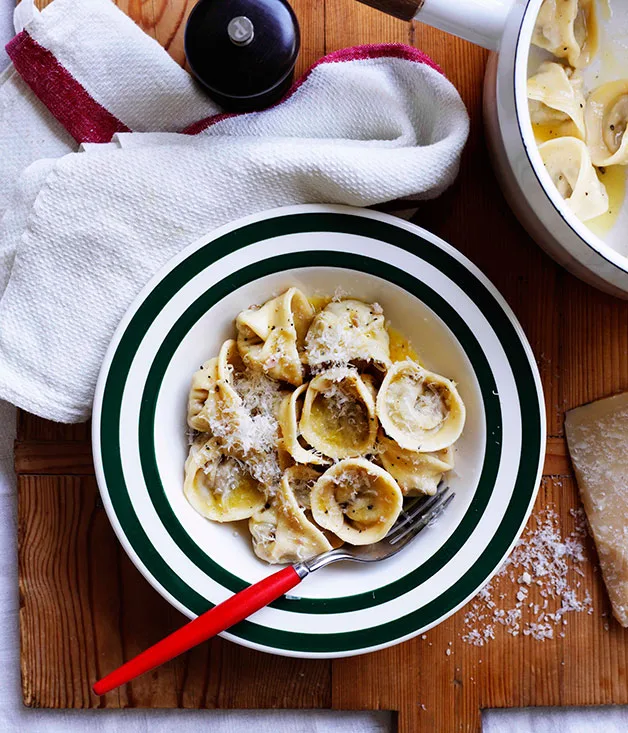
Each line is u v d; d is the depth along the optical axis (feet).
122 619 1.85
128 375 1.70
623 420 1.86
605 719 1.98
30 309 1.75
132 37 1.77
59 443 1.84
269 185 1.74
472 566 1.73
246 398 1.77
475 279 1.73
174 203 1.74
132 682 1.85
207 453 1.74
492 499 1.74
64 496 1.84
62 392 1.76
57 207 1.73
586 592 1.88
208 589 1.70
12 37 1.94
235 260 1.72
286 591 1.69
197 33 1.69
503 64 1.57
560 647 1.87
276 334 1.75
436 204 1.86
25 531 1.84
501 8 1.56
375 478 1.73
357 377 1.73
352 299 1.80
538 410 1.73
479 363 1.74
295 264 1.74
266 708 1.88
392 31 1.85
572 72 1.73
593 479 1.86
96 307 1.76
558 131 1.73
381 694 1.86
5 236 1.79
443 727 1.86
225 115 1.80
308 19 1.85
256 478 1.74
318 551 1.73
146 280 1.77
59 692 1.84
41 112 1.84
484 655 1.87
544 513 1.88
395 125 1.80
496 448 1.74
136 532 1.69
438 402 1.77
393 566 1.74
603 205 1.70
